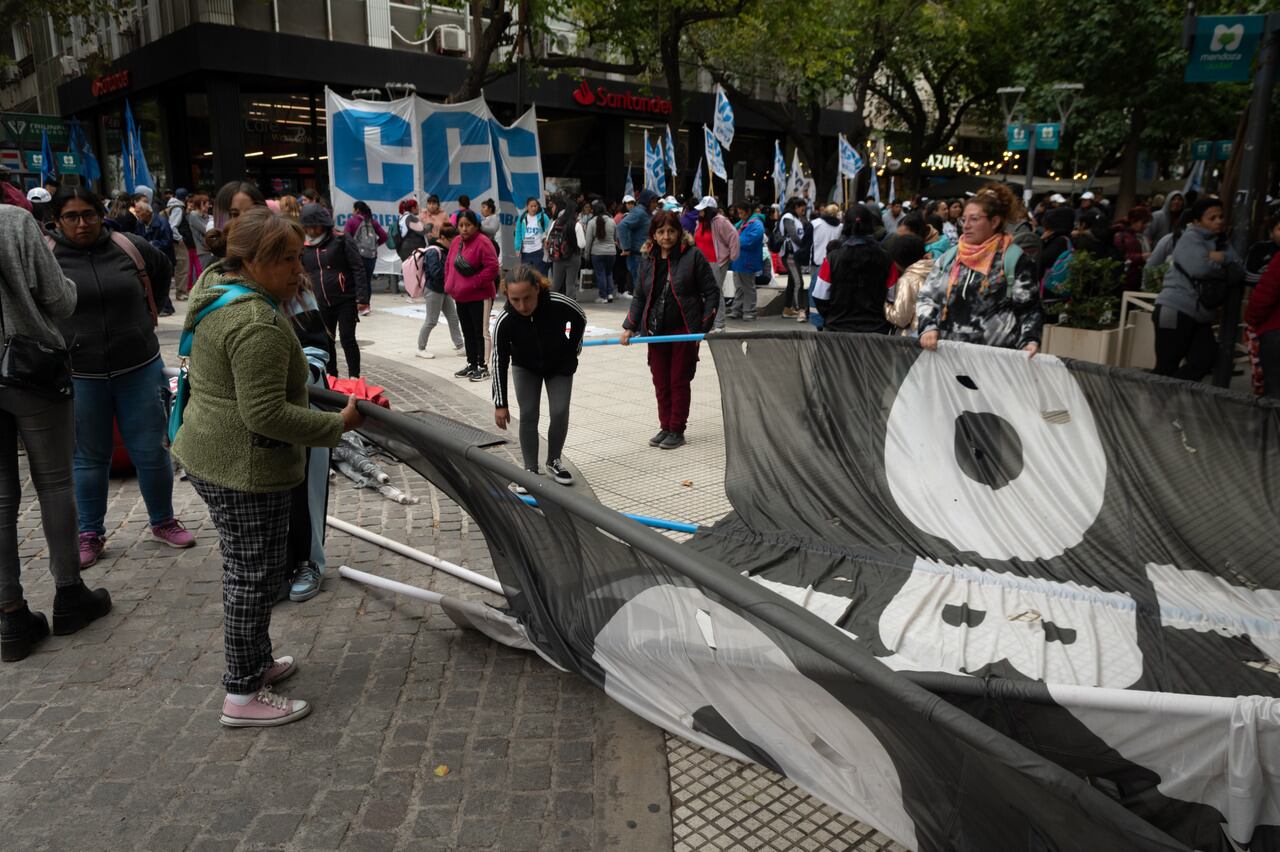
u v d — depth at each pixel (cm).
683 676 269
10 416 344
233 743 297
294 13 2114
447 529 494
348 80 2192
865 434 450
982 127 3466
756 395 479
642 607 275
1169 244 966
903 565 405
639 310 651
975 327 468
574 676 338
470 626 368
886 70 2927
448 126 1602
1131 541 378
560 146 2806
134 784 275
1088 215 1134
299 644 364
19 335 339
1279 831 215
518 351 547
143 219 1372
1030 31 2362
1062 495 397
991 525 411
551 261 1394
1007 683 243
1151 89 1820
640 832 254
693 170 2991
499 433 700
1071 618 350
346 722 309
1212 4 1586
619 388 871
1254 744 212
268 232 277
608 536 271
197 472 289
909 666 320
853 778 224
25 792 271
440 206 1609
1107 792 235
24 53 3219
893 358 441
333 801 268
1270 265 591
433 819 260
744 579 223
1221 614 341
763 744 252
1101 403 388
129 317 427
